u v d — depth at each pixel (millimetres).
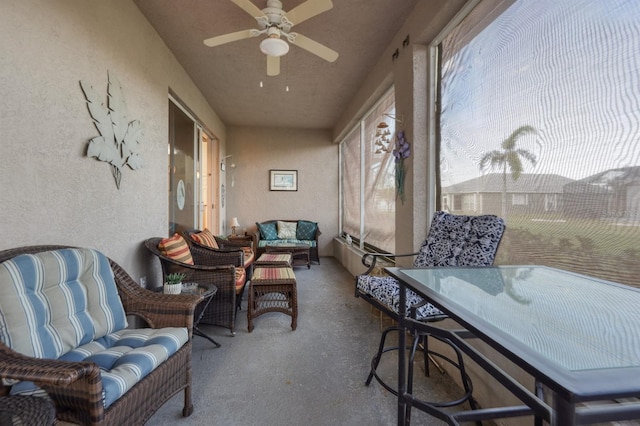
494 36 1733
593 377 487
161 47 2783
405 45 2568
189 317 1516
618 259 1046
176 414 1471
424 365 1909
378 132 3701
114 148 2018
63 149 1562
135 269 2322
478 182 1880
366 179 4250
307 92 4156
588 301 878
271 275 2664
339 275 4539
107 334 1412
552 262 1332
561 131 1280
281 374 1840
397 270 1299
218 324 2434
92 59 1797
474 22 1922
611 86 1070
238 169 5922
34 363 883
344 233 5785
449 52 2225
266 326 2600
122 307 1525
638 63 989
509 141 1606
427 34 2311
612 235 1066
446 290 1014
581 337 653
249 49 2994
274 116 5270
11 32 1265
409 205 2533
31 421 785
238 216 5934
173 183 3352
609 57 1079
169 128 3252
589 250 1152
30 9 1356
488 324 726
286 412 1495
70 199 1618
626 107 1022
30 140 1362
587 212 1159
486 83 1805
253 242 5125
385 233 3479
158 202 2729
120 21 2104
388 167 3371
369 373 1854
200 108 4098
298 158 6078
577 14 1208
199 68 3410
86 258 1442
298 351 2143
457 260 1699
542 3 1393
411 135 2488
